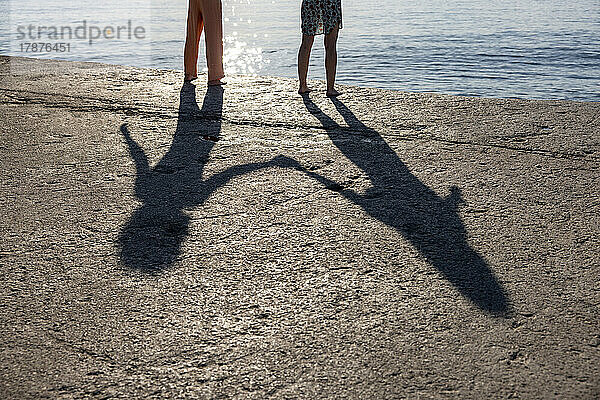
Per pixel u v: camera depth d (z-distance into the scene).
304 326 2.45
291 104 6.30
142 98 6.53
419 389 2.08
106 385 2.11
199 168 4.36
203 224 3.42
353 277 2.83
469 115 5.78
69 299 2.64
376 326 2.44
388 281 2.80
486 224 3.41
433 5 32.25
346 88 7.11
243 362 2.23
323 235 3.28
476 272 2.88
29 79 7.50
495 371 2.17
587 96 10.91
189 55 7.39
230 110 6.05
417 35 19.52
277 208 3.64
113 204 3.71
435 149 4.77
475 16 26.02
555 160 4.49
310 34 6.58
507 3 32.94
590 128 5.29
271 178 4.16
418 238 3.24
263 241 3.20
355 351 2.29
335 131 5.31
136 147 4.85
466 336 2.38
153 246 3.15
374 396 2.05
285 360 2.24
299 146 4.88
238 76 7.86
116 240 3.22
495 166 4.37
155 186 4.01
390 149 4.79
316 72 13.17
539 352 2.28
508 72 13.15
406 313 2.54
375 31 20.67
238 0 39.12
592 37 18.97
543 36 19.28
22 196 3.83
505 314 2.53
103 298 2.65
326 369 2.18
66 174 4.23
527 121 5.53
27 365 2.21
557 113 5.80
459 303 2.61
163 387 2.10
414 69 13.40
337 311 2.55
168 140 5.05
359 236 3.26
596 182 4.05
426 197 3.81
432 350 2.29
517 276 2.84
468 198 3.79
